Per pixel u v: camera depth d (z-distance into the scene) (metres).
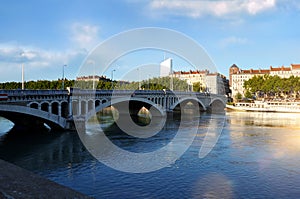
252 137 51.66
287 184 25.95
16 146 40.53
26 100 42.16
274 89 166.75
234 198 22.61
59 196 9.12
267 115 107.94
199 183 25.84
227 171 29.69
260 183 26.14
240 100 181.00
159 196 22.70
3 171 11.07
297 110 127.50
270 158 35.50
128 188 24.36
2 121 71.50
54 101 48.62
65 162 32.41
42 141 44.00
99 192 23.41
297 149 41.06
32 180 10.34
